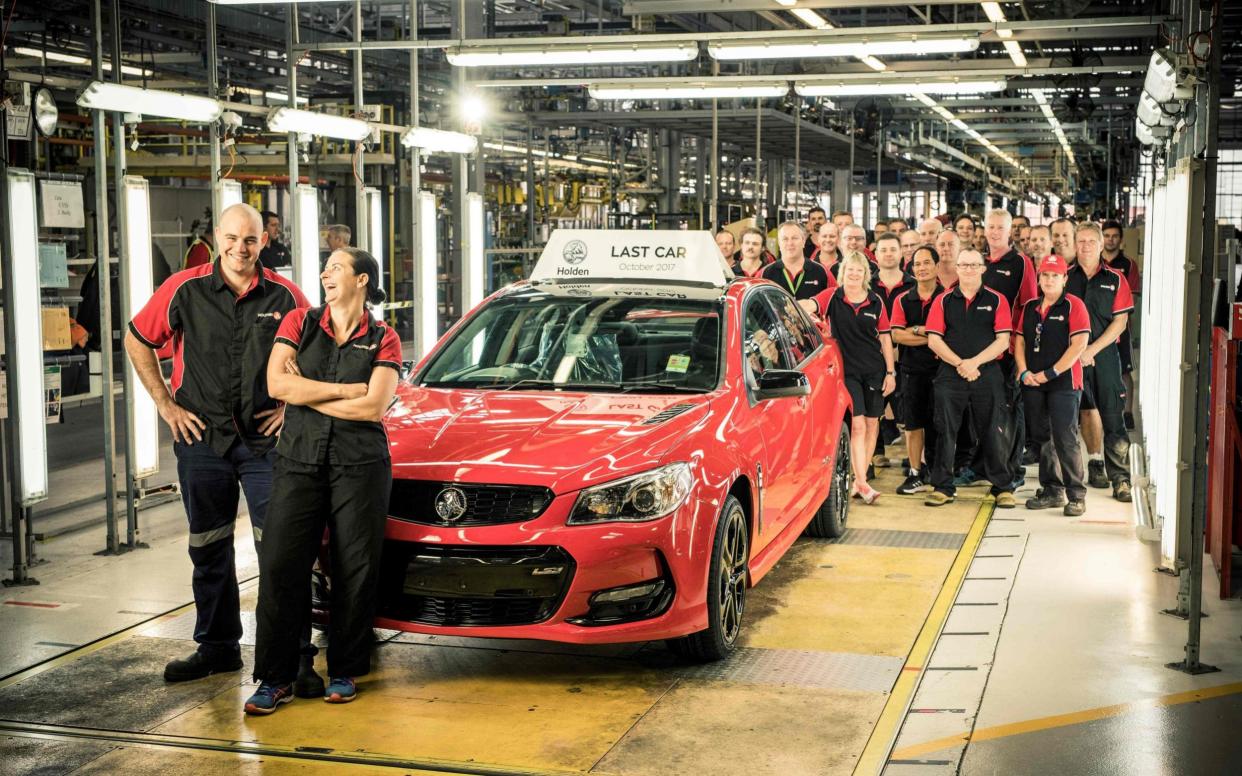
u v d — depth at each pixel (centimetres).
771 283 719
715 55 968
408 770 410
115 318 1242
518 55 985
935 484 859
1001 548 725
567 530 471
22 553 652
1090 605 601
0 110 646
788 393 584
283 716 463
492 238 2314
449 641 557
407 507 489
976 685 488
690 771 407
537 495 477
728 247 1138
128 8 1389
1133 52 1655
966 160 3216
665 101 1933
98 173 721
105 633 566
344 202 2016
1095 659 518
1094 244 865
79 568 685
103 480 958
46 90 668
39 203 686
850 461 793
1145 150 2602
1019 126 2770
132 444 741
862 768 409
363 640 480
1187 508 636
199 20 1482
